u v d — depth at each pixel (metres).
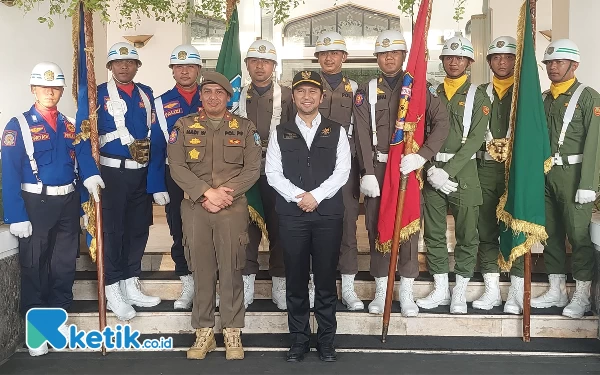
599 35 4.95
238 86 4.59
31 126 3.99
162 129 4.32
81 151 3.97
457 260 4.31
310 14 8.59
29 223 3.98
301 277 3.80
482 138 4.18
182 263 4.38
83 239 5.46
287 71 8.66
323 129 3.78
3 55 5.05
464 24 8.53
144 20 8.34
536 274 4.71
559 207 4.25
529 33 4.01
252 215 4.34
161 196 4.34
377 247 4.15
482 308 4.34
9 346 3.99
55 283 4.21
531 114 4.00
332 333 3.85
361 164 4.19
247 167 3.87
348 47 8.62
